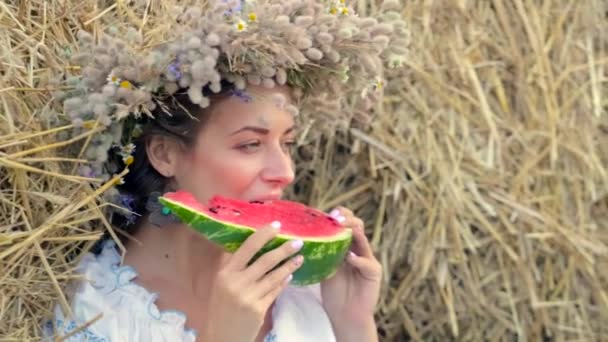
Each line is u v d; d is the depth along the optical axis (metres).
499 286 2.12
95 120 1.38
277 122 1.44
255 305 1.31
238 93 1.40
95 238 1.41
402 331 2.19
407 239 2.10
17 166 1.35
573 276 2.12
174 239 1.50
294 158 2.12
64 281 1.44
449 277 2.09
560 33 2.14
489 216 2.10
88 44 1.42
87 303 1.41
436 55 2.11
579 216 2.11
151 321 1.41
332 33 1.41
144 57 1.36
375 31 1.45
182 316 1.42
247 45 1.34
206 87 1.39
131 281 1.45
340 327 1.64
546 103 2.11
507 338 2.15
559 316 2.12
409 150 2.07
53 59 1.49
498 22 2.14
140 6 1.64
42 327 1.43
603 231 2.12
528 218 2.08
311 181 2.13
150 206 1.46
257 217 1.39
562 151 2.12
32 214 1.41
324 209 2.10
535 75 2.12
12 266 1.38
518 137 2.11
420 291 2.14
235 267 1.32
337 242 1.41
